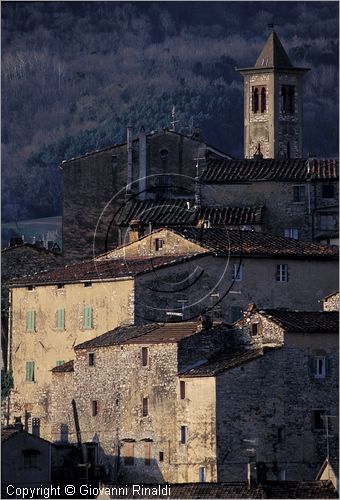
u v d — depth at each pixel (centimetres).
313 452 18775
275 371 18800
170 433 19175
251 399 18688
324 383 18912
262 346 18950
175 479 19038
